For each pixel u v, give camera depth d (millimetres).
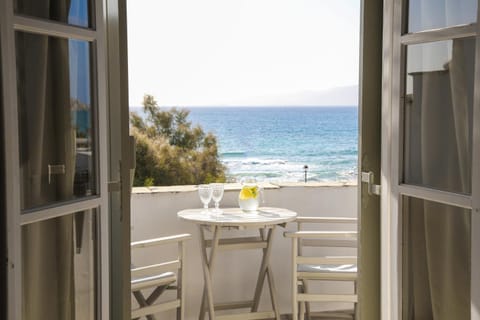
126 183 2303
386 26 2531
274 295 4137
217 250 3967
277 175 20375
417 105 2322
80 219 2084
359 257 2736
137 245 3508
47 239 1934
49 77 1924
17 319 1741
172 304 3730
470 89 2023
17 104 1772
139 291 3648
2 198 1711
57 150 1964
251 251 4395
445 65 2150
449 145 2141
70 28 1989
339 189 4590
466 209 2061
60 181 1978
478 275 1965
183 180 18406
